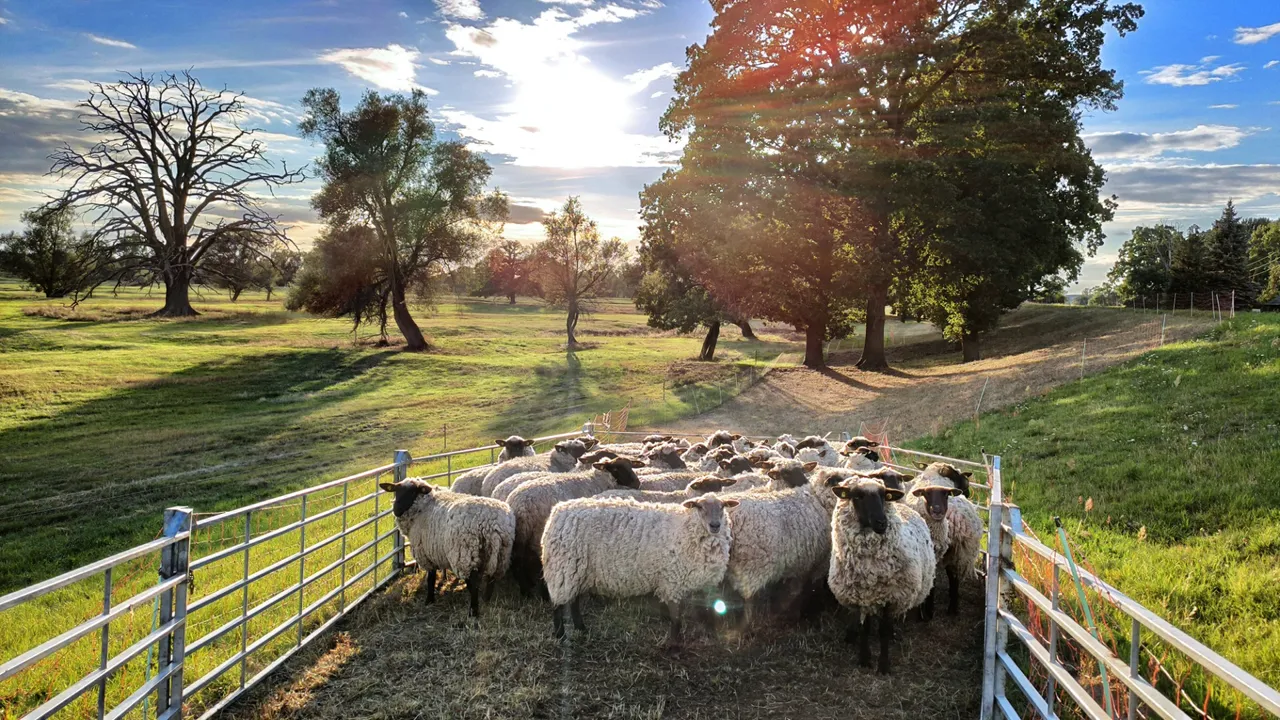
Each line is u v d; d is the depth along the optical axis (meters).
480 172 54.25
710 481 7.88
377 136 50.22
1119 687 5.10
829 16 31.03
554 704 5.86
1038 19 31.25
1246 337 18.86
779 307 37.66
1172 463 10.84
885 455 12.87
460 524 7.58
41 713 3.90
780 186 31.05
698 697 5.97
